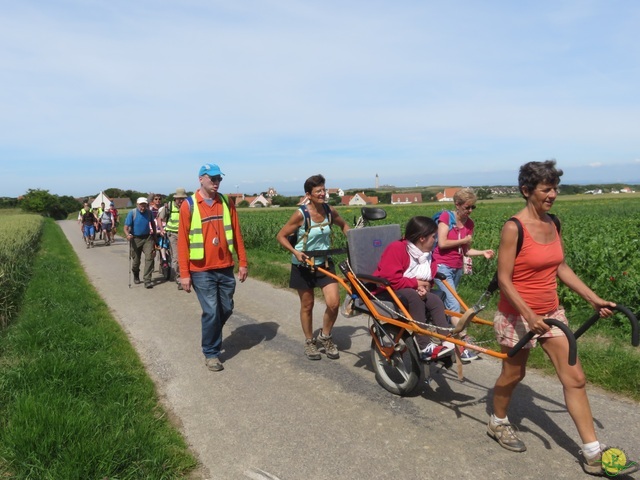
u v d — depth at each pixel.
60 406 3.95
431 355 4.11
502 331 3.44
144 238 10.12
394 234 5.18
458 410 4.24
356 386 4.81
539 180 3.11
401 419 4.11
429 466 3.41
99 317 7.44
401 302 4.32
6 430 3.63
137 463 3.32
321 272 5.36
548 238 3.26
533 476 3.25
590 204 52.19
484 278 9.08
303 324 5.63
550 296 3.31
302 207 5.35
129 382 4.77
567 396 3.25
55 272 11.52
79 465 3.20
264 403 4.48
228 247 5.53
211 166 5.42
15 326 6.68
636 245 10.69
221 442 3.80
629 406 4.12
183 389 4.84
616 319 6.35
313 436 3.86
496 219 21.67
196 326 7.10
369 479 3.28
